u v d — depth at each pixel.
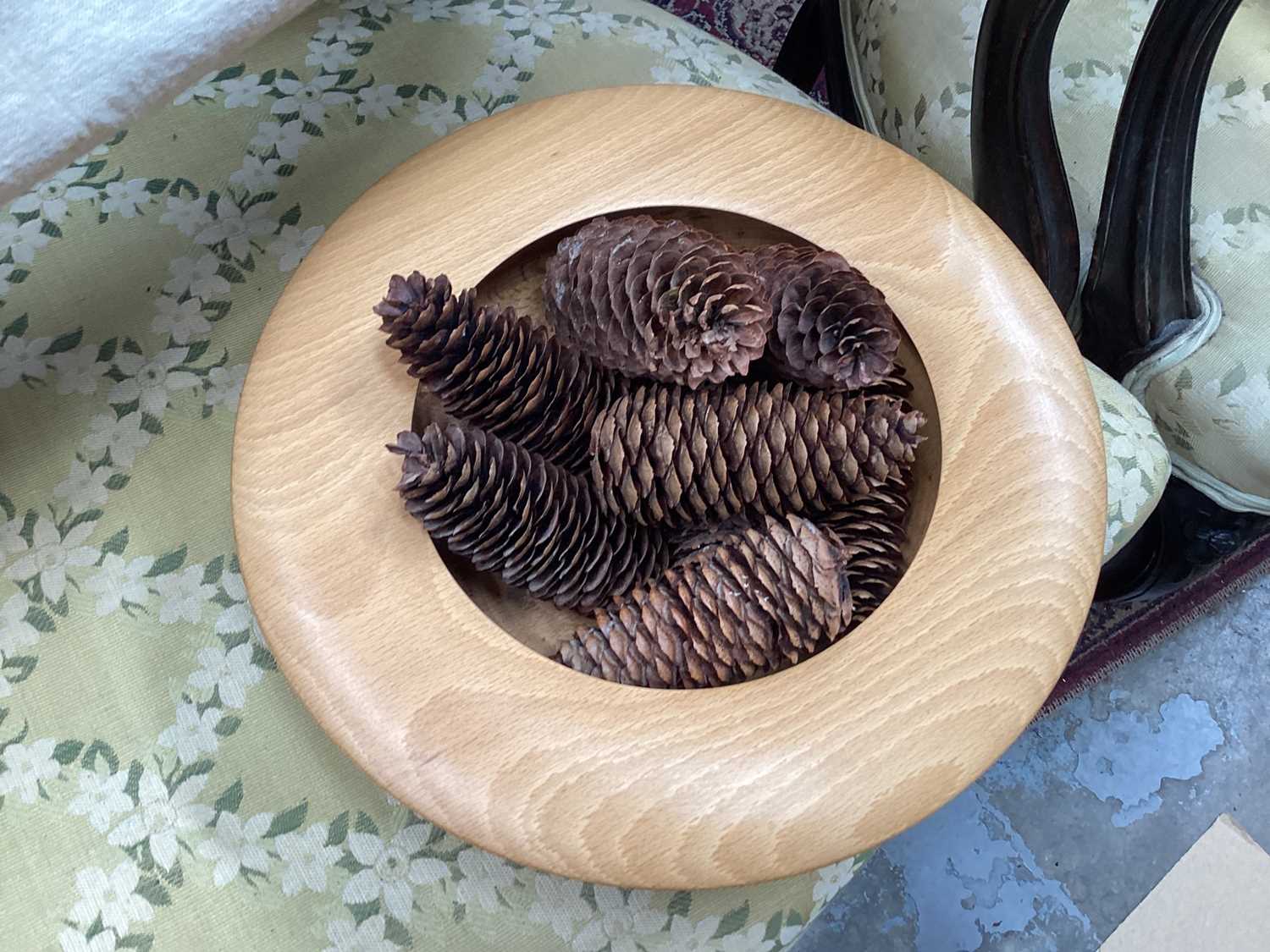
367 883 0.59
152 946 0.59
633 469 0.56
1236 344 0.70
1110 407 0.69
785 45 0.95
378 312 0.53
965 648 0.53
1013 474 0.55
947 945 0.96
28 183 0.52
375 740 0.52
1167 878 0.59
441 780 0.52
